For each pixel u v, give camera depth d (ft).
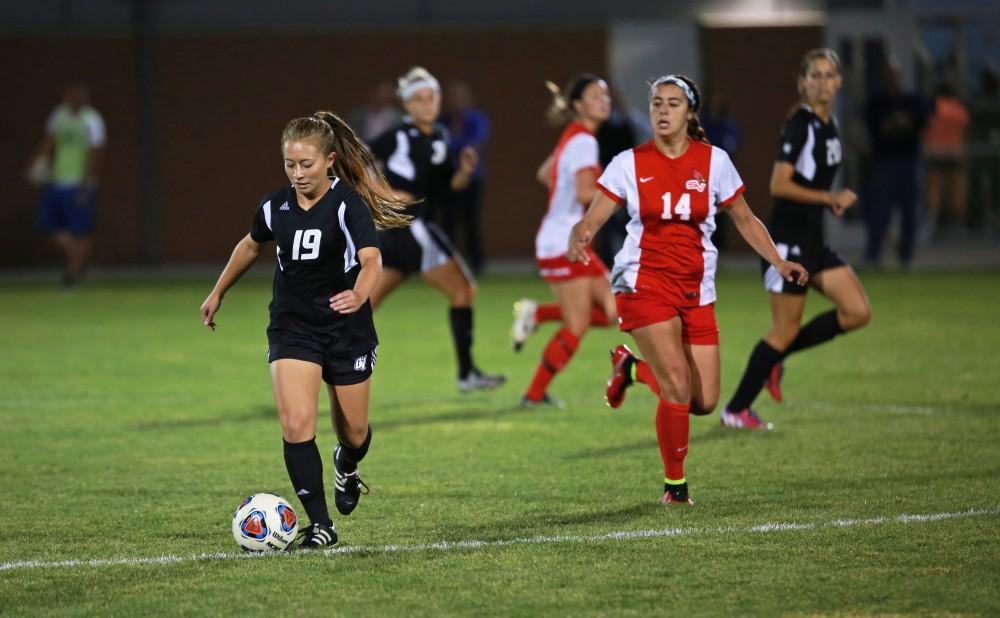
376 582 68.28
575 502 86.79
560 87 296.51
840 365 150.30
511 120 296.71
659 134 83.97
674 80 84.02
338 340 76.13
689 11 295.89
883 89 254.27
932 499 85.76
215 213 296.10
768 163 296.30
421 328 191.72
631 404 128.98
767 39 295.69
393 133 129.39
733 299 220.02
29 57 290.76
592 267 125.18
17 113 290.97
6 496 90.07
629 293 85.66
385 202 81.05
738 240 304.09
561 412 124.36
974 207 309.83
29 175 276.00
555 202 124.47
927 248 306.96
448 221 265.75
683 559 71.92
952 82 307.37
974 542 74.64
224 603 65.05
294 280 75.56
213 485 93.50
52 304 223.51
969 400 126.21
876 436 109.09
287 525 74.69
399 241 129.59
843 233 303.68
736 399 114.62
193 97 294.05
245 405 129.29
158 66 293.23
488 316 203.72
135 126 293.43
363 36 294.05
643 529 78.89
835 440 107.65
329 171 79.36
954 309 199.31
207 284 256.73
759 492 88.74
